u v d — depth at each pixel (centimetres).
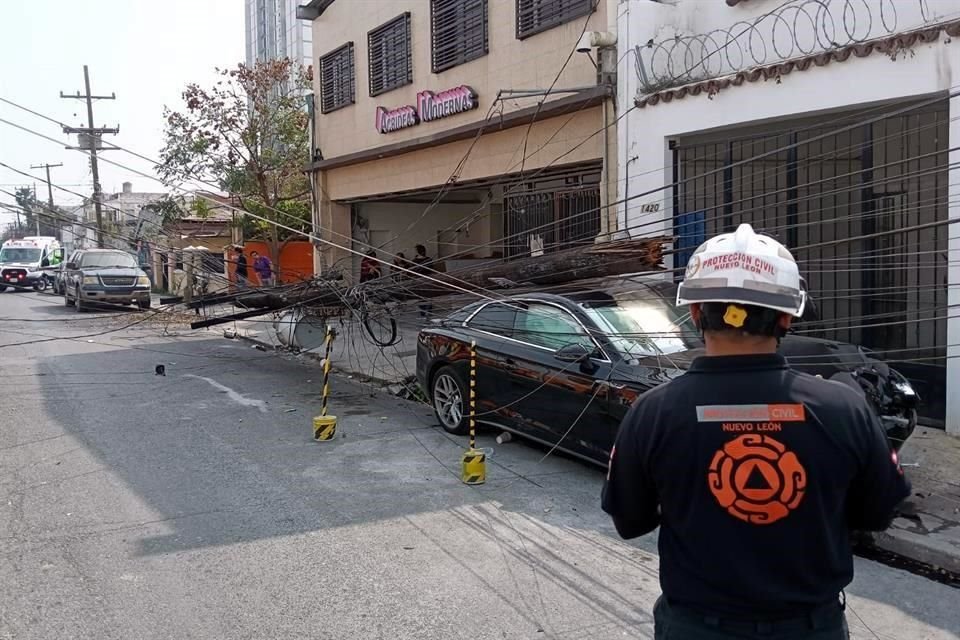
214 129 2272
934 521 568
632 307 740
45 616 450
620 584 488
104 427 916
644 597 470
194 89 2236
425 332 909
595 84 1193
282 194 2389
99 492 673
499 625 437
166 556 533
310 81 2484
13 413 993
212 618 446
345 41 1927
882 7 851
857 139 930
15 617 449
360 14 1848
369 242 2122
